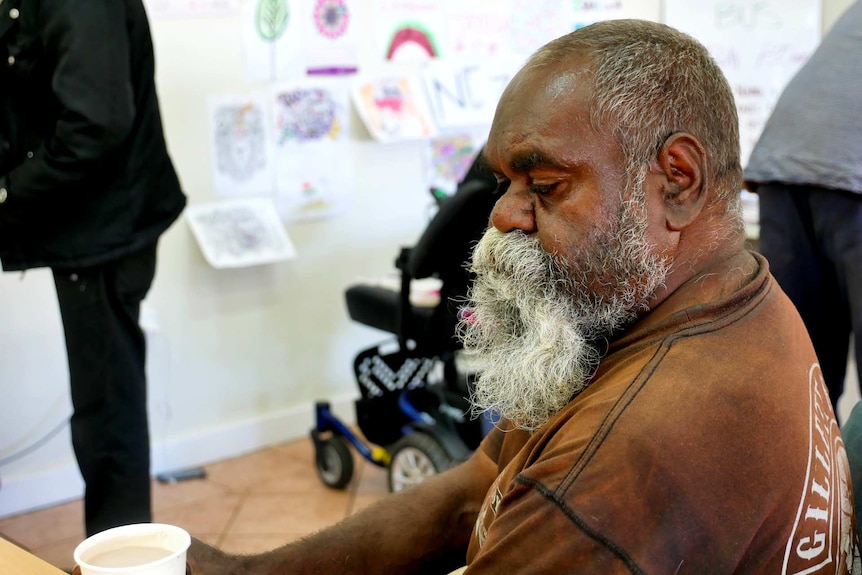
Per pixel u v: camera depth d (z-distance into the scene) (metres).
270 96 2.85
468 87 3.21
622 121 0.78
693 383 0.72
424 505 1.13
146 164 1.99
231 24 2.74
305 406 3.13
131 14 1.89
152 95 1.99
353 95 3.00
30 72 1.85
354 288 2.57
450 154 3.25
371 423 2.57
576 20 3.38
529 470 0.73
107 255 1.95
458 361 2.40
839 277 1.81
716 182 0.82
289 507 2.59
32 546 2.38
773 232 1.88
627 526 0.68
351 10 2.94
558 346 0.83
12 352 2.53
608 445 0.70
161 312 2.77
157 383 2.80
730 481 0.69
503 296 0.86
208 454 2.92
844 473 0.85
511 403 0.88
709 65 0.82
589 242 0.81
